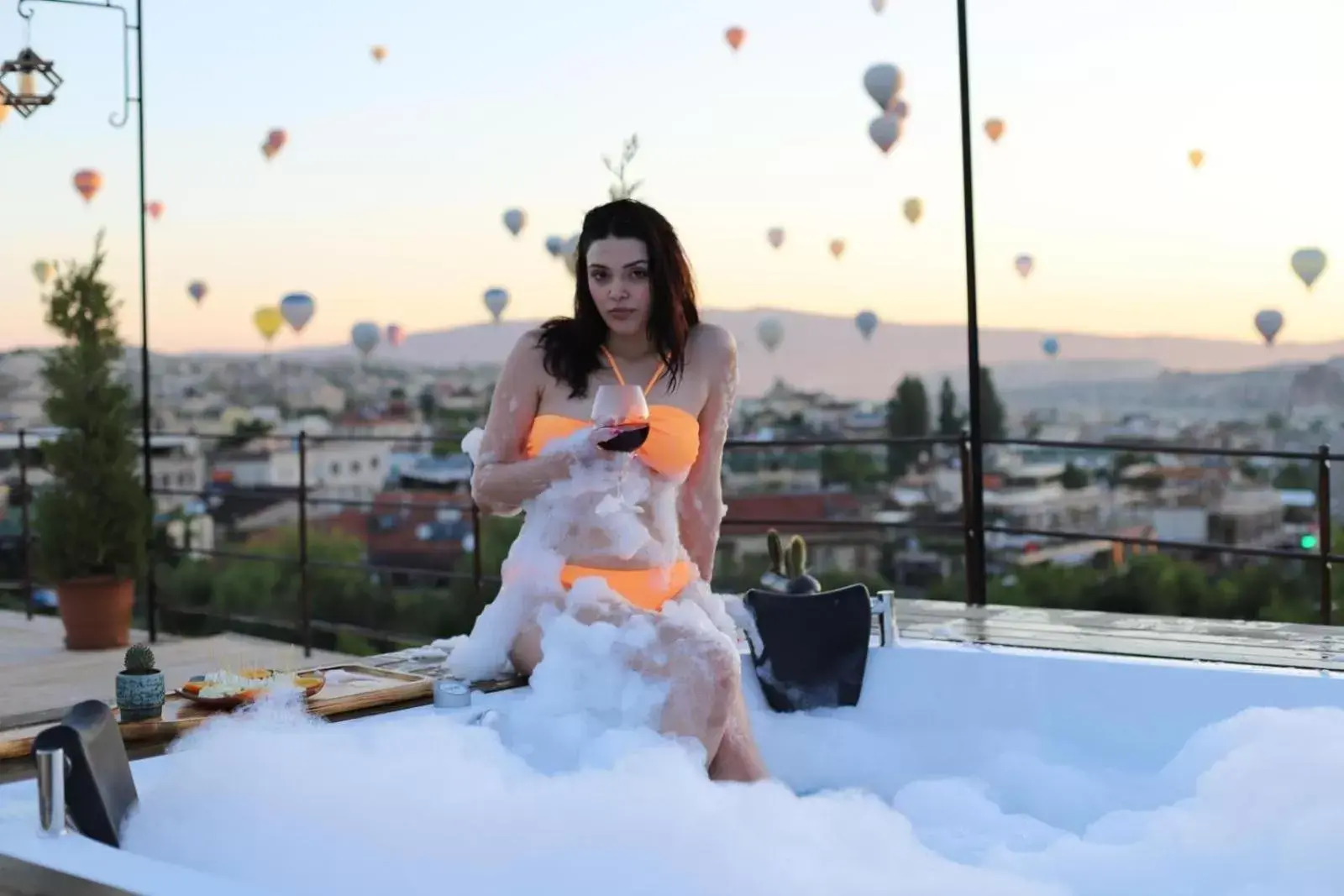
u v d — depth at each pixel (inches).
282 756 75.2
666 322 97.9
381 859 69.6
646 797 76.6
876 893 71.7
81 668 207.5
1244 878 80.8
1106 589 430.3
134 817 69.6
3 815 67.6
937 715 109.1
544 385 98.3
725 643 88.9
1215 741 94.7
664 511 96.9
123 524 226.7
